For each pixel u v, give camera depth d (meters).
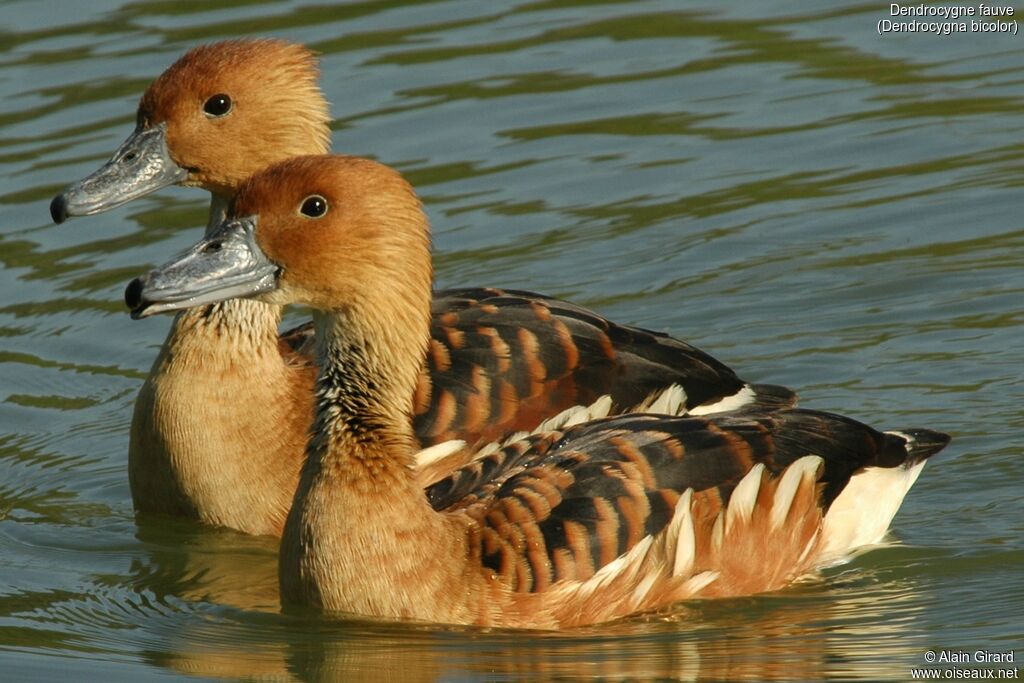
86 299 18.66
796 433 13.58
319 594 12.76
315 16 23.20
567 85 21.84
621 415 14.10
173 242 19.42
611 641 12.48
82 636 13.15
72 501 15.62
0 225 19.44
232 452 14.60
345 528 12.63
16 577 14.19
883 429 15.77
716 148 20.78
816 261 18.88
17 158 20.03
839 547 13.77
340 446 12.83
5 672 12.45
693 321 17.97
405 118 21.09
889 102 21.45
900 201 19.80
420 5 23.52
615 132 21.03
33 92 21.30
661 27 23.20
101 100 21.05
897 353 17.20
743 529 13.07
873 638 12.62
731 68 22.22
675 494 12.82
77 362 17.86
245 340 14.59
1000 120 21.03
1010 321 17.61
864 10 23.41
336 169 12.91
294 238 12.86
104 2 23.55
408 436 12.95
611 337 15.32
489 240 19.30
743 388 15.55
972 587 13.35
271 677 12.45
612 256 19.02
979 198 19.72
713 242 19.25
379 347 12.91
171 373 14.72
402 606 12.56
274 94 15.32
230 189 15.51
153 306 12.77
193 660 12.72
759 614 12.98
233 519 14.76
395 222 12.92
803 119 21.23
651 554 12.72
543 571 12.45
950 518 14.45
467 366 14.70
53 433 16.75
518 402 14.72
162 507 15.02
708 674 12.09
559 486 12.73
